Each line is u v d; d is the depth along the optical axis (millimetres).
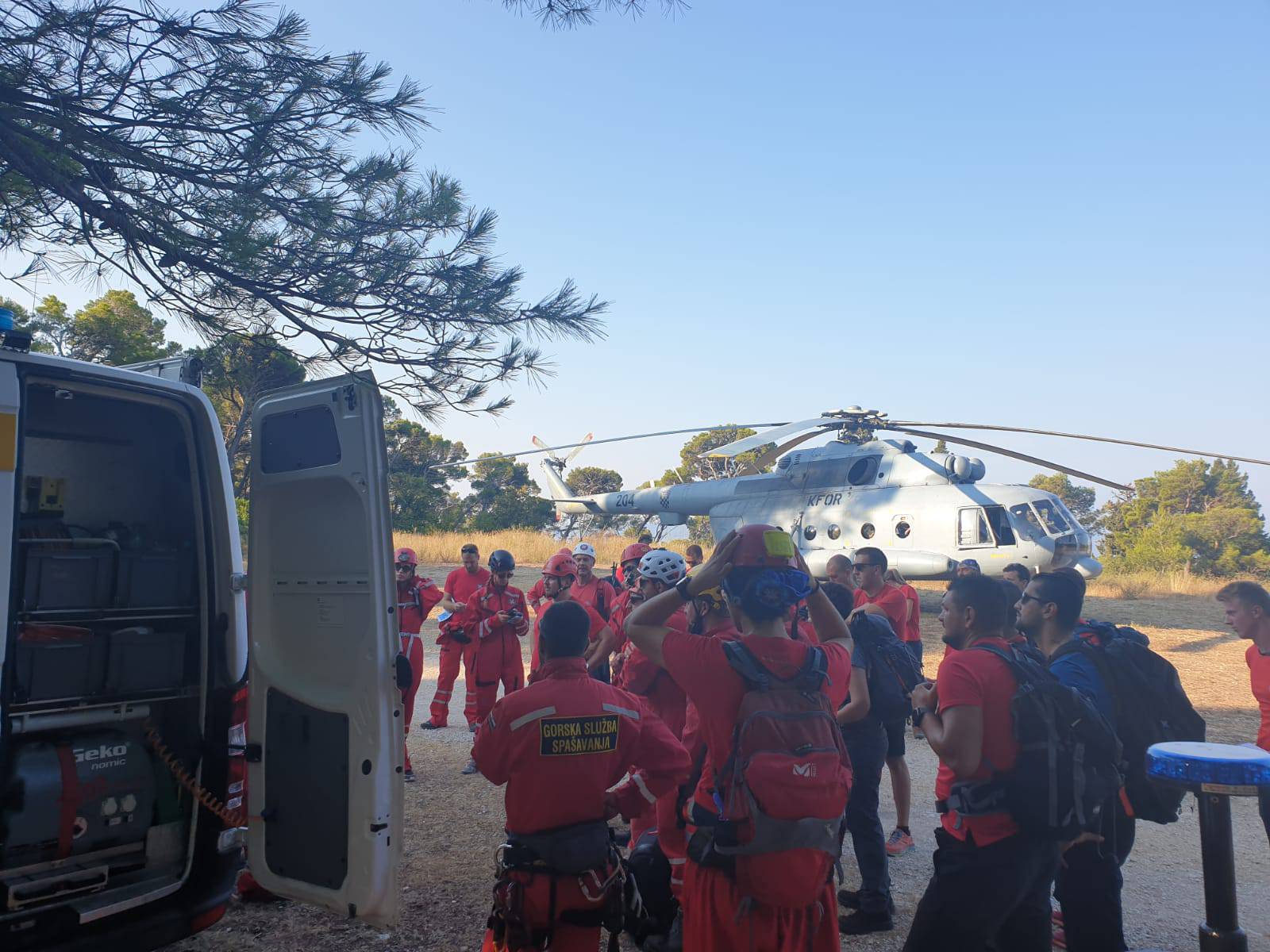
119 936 3223
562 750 2738
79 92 4527
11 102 4367
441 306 5020
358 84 4762
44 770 3256
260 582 3861
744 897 2309
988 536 15164
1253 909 4520
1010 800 2717
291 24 4676
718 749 2441
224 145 4812
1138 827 5918
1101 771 2779
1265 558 39438
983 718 2777
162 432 3975
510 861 2723
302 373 5359
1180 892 4715
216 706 3666
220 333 4934
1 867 3107
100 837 3352
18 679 3271
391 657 3430
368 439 3523
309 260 4844
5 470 3070
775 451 18641
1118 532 48844
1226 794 2520
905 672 4359
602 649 5691
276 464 3859
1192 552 32500
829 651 2621
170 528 3896
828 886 2475
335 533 3609
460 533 35531
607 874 2746
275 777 3693
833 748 2361
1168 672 3547
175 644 3672
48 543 3453
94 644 3471
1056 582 3719
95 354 17406
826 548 16984
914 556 15570
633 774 2961
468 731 8328
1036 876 2764
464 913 4293
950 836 2822
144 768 3520
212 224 4574
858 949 4004
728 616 3379
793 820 2252
